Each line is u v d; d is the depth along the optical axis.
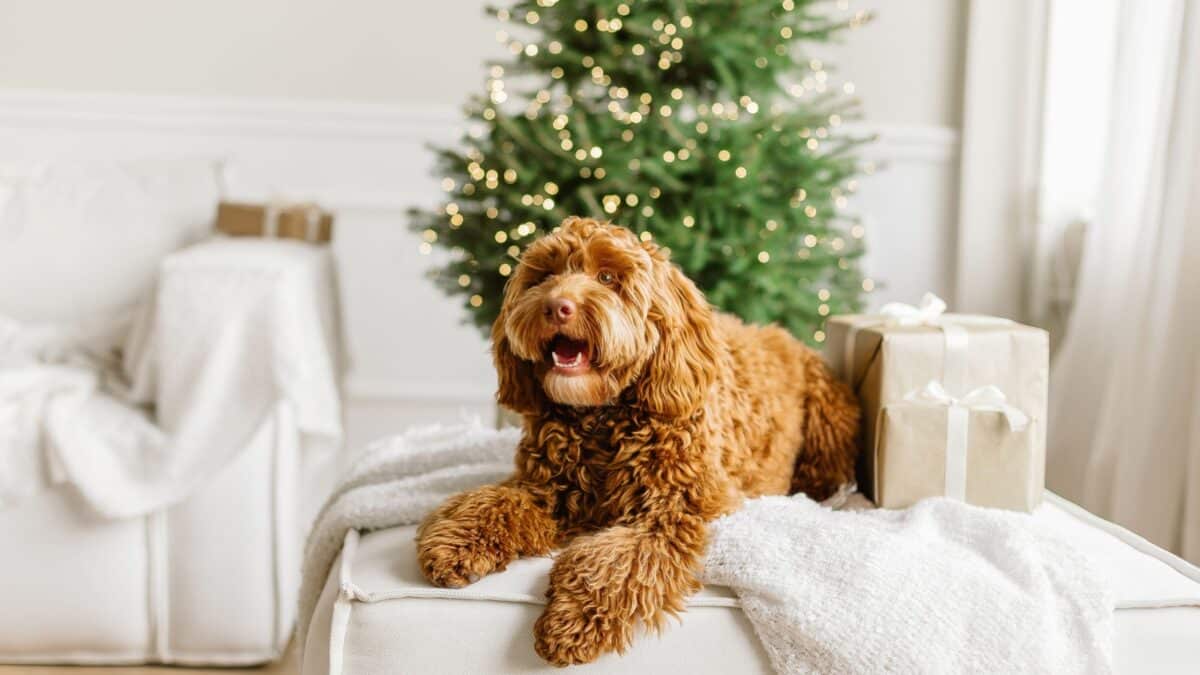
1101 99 2.96
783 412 1.52
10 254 2.68
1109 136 2.61
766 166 2.60
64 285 2.66
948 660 1.17
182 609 2.20
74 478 2.12
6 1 3.41
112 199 2.77
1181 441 2.16
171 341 2.25
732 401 1.42
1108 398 2.42
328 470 2.73
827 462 1.59
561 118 2.58
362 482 1.67
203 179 2.87
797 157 2.64
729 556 1.26
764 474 1.49
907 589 1.21
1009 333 1.57
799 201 2.65
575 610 1.17
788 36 2.67
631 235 1.37
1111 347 2.62
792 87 3.49
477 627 1.22
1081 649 1.21
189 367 2.24
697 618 1.24
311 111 3.47
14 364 2.36
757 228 2.60
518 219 2.62
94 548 2.16
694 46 2.58
